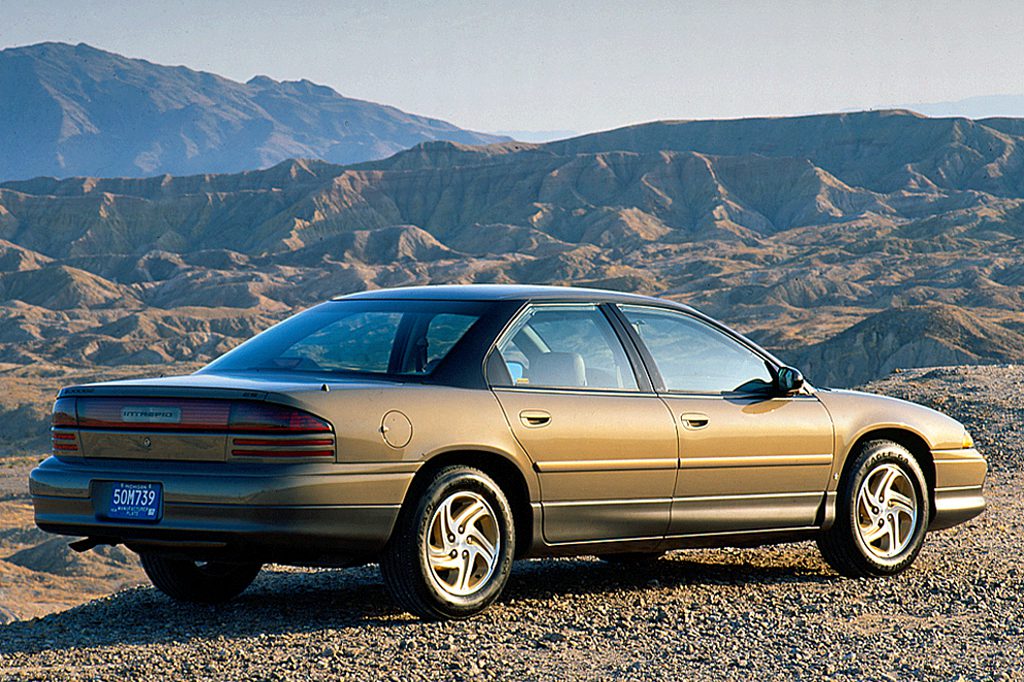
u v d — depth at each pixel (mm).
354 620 9055
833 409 11008
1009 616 9594
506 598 9906
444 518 8820
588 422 9469
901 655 8352
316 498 8234
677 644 8523
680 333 10477
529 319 9633
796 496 10695
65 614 9711
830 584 10820
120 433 8719
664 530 9961
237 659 7910
